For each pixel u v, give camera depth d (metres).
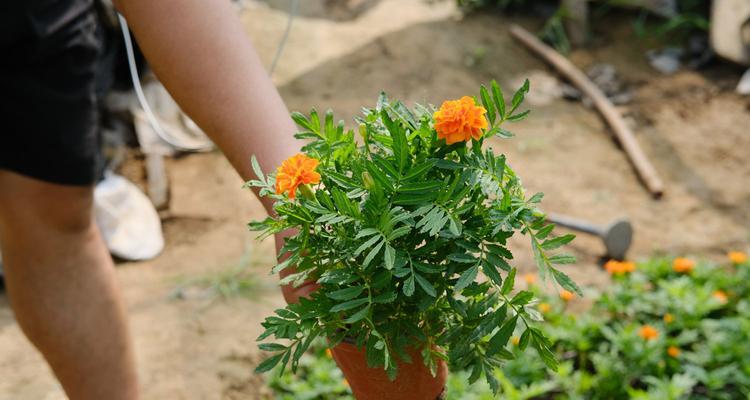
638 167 3.87
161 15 1.38
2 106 1.64
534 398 2.70
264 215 3.57
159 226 3.46
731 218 3.63
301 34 4.66
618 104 4.34
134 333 2.95
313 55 4.52
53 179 1.71
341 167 1.23
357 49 4.59
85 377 1.92
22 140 1.67
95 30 1.77
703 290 2.96
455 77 4.44
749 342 2.76
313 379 2.70
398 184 1.14
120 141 3.80
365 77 4.39
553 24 4.75
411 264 1.12
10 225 1.77
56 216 1.78
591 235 3.57
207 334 2.95
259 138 1.38
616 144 4.08
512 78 4.48
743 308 2.93
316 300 1.16
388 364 1.12
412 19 4.87
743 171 3.89
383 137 1.21
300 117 1.24
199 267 3.30
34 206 1.75
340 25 4.78
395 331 1.17
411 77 4.41
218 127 1.40
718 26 4.46
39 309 1.85
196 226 3.51
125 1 1.39
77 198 1.78
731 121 4.19
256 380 2.77
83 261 1.86
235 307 3.08
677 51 4.66
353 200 1.19
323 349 2.78
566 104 4.35
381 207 1.13
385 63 4.50
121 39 3.58
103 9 3.37
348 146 1.24
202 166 3.80
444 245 1.17
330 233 1.20
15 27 1.56
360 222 1.14
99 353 1.91
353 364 1.28
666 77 4.50
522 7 5.03
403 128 1.22
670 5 4.88
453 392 2.58
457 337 1.18
